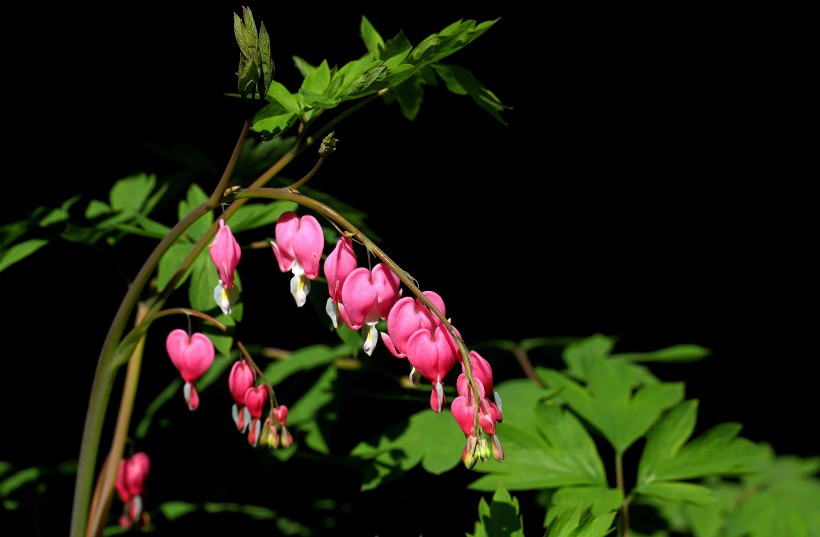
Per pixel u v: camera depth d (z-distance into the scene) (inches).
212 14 238.4
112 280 185.2
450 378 134.1
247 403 94.9
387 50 97.7
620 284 277.4
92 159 216.7
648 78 295.6
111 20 231.8
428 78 109.3
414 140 258.4
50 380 178.9
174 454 140.9
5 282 182.7
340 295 81.4
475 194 261.3
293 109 95.8
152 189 150.9
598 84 293.9
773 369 276.2
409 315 78.5
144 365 160.4
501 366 167.9
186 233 122.8
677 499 113.9
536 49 289.0
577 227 278.1
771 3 296.8
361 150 245.3
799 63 301.1
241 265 158.6
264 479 142.5
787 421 256.8
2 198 204.1
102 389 98.4
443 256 249.8
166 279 114.9
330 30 252.7
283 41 248.5
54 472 149.6
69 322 185.2
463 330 230.8
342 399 133.0
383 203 246.1
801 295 291.3
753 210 297.1
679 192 294.8
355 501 143.7
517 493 148.9
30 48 223.5
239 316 110.8
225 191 88.5
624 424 128.0
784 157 301.1
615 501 113.0
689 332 276.2
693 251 287.1
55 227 125.8
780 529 174.4
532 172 279.0
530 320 249.9
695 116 300.4
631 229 287.6
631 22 290.5
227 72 234.8
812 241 294.7
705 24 294.7
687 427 123.0
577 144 287.7
